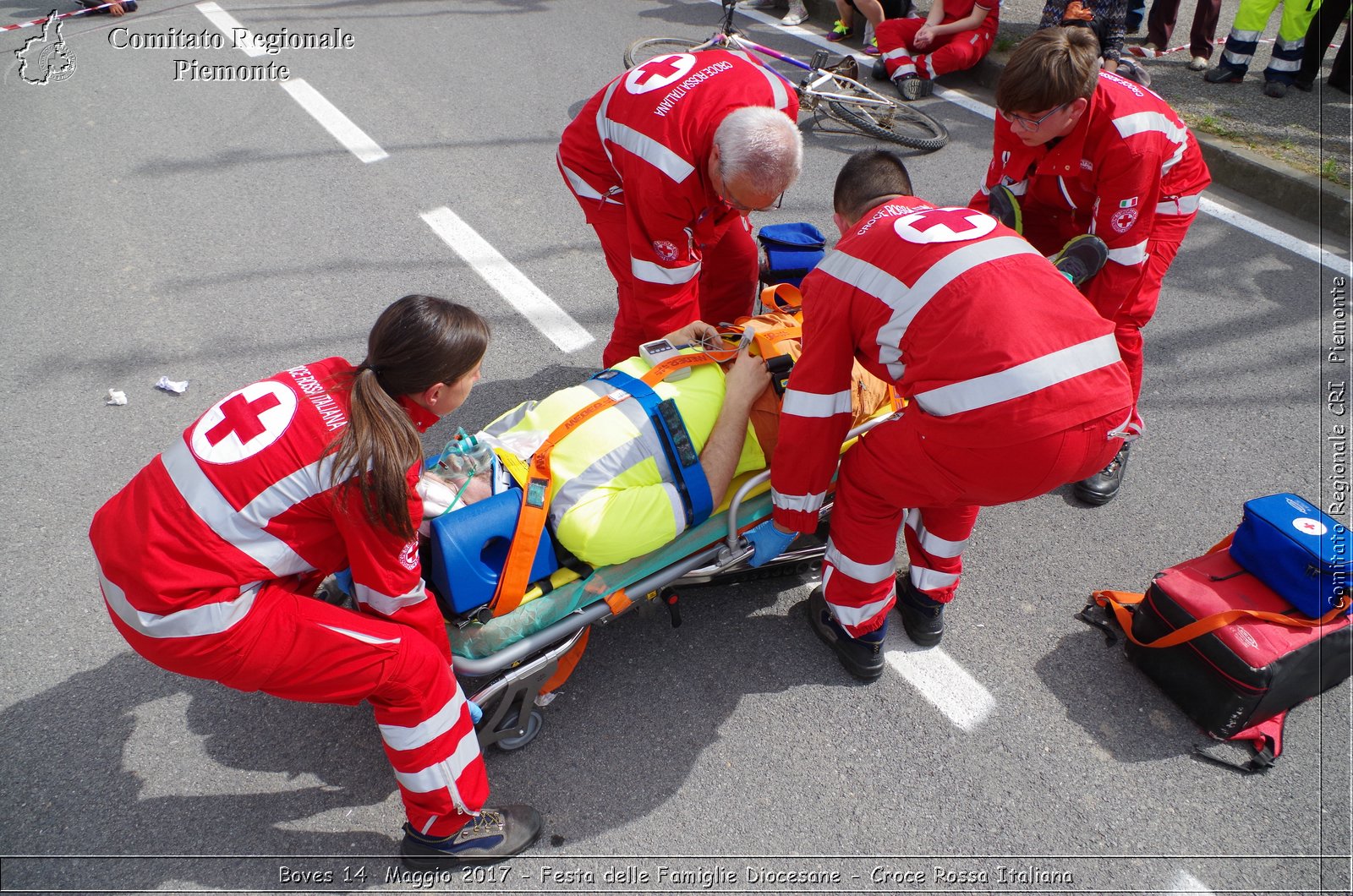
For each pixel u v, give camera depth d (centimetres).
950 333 202
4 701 259
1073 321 205
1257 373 392
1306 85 602
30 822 232
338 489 175
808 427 228
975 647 286
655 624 288
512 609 224
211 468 176
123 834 231
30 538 307
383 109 618
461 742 211
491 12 798
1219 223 492
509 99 632
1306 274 454
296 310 422
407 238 477
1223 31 705
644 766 250
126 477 334
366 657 188
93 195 514
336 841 231
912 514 268
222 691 263
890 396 282
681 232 283
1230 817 241
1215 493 338
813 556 291
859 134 589
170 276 444
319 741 252
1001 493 217
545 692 254
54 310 420
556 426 243
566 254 466
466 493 228
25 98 639
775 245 338
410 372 179
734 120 252
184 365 388
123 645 275
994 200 308
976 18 623
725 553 254
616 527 225
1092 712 267
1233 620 246
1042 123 269
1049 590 304
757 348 256
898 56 634
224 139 579
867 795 245
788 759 253
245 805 238
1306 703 268
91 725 254
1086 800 245
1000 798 245
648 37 738
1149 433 364
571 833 235
